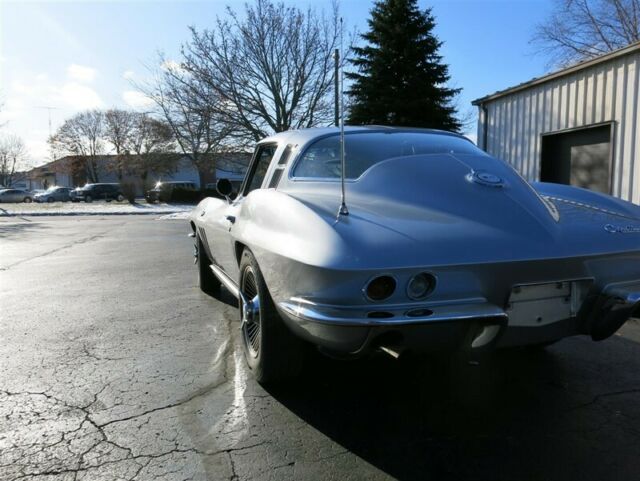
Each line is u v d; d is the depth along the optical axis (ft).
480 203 8.01
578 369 11.03
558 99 29.60
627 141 25.26
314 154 10.16
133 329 14.06
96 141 207.41
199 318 15.17
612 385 10.15
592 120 27.25
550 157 30.71
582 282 7.98
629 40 66.18
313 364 11.25
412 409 9.11
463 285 7.05
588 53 69.97
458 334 7.18
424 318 6.64
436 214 7.75
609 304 8.07
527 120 32.07
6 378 10.49
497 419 8.72
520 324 7.73
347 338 6.88
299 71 80.07
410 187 8.40
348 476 7.03
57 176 255.29
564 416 8.82
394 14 76.38
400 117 75.05
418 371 10.90
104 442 7.90
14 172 258.78
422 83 74.84
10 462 7.34
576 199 10.05
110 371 10.87
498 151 34.91
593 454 7.56
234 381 10.34
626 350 12.26
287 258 7.55
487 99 35.22
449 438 8.09
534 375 10.70
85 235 44.42
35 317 15.38
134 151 164.66
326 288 6.84
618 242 8.13
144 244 36.22
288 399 9.50
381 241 6.93
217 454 7.57
